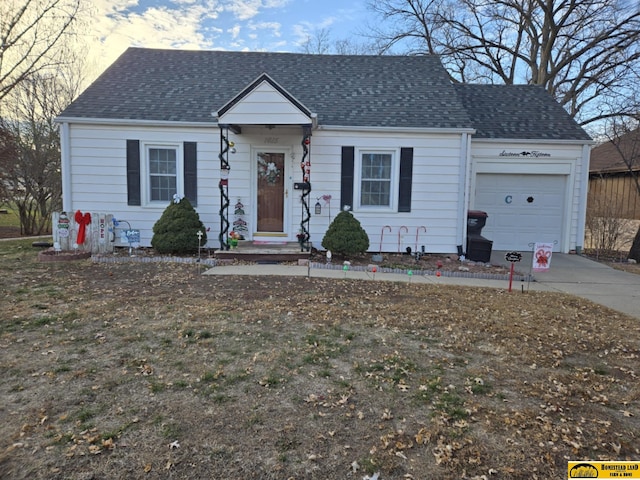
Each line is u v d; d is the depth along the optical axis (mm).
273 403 3076
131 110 9984
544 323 5234
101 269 7746
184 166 9961
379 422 2875
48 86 16109
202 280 7039
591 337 4750
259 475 2305
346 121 9961
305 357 3912
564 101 18578
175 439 2598
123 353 3887
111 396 3096
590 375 3750
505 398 3273
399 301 6066
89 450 2449
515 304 6129
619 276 8648
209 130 9922
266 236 10234
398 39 23000
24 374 3402
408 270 8102
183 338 4305
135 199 9969
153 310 5230
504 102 12789
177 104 10312
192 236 9227
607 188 16047
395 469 2391
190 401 3061
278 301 5809
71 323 4660
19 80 13852
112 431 2648
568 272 9008
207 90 10914
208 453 2475
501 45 21094
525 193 11617
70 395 3092
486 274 8312
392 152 10016
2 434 2582
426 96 11023
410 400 3189
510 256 6953
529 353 4219
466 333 4746
